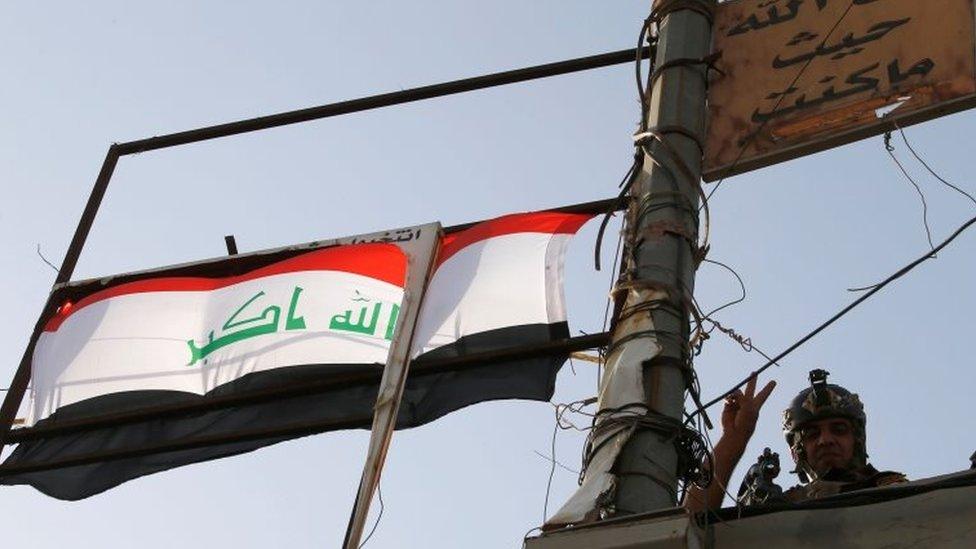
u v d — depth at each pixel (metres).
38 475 11.45
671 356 8.32
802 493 8.82
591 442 8.08
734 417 9.30
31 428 11.73
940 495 7.49
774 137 10.33
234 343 11.72
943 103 10.09
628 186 9.75
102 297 12.46
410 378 10.71
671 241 8.96
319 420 10.92
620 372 8.27
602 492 7.66
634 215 9.38
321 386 11.12
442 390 10.55
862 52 10.60
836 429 9.19
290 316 11.70
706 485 8.08
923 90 10.23
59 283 12.72
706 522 7.78
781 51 10.77
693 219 9.22
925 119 10.18
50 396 11.91
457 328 10.80
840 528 7.57
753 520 7.73
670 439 7.95
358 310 11.55
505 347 10.53
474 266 11.16
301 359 11.35
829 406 9.24
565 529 7.48
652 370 8.27
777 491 8.90
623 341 8.48
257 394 11.27
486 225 11.45
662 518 7.37
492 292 10.91
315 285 11.83
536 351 10.36
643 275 8.79
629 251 9.12
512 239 11.26
